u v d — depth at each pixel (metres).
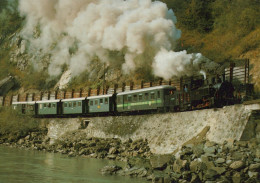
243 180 18.38
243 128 23.22
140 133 32.88
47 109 49.25
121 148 32.12
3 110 56.53
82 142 35.97
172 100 33.66
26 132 44.69
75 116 46.72
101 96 41.88
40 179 20.78
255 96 34.84
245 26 49.41
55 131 43.53
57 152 35.16
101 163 27.70
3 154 32.50
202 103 30.44
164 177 20.11
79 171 23.83
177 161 21.66
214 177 18.92
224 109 26.08
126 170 23.36
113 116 38.12
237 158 20.14
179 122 29.91
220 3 60.75
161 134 30.44
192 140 26.25
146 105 36.12
